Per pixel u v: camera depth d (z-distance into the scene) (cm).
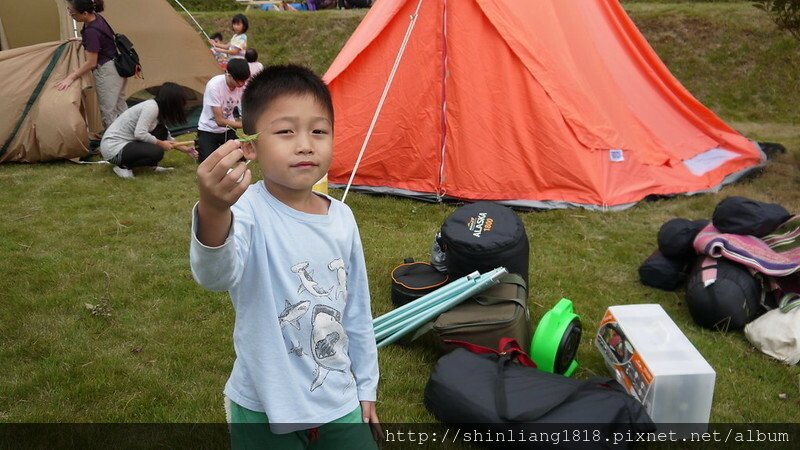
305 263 165
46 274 419
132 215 539
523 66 552
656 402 269
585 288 418
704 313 364
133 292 399
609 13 705
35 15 799
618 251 478
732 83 1034
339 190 609
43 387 300
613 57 670
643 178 578
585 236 503
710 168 641
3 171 665
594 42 629
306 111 159
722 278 364
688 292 375
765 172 675
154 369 317
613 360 310
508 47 554
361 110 589
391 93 576
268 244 161
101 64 711
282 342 162
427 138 573
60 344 336
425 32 562
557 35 574
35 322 357
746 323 363
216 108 637
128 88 809
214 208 132
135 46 827
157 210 555
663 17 1123
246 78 632
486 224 360
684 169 618
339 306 172
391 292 391
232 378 174
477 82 557
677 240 412
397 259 454
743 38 1069
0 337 341
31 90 686
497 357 293
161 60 845
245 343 164
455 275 360
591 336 358
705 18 1103
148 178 651
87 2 685
